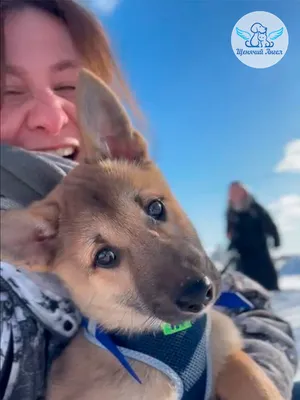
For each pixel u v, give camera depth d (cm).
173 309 21
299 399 29
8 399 21
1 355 21
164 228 23
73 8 28
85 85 24
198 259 23
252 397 23
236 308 28
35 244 23
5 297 22
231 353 25
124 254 22
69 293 23
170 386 23
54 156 25
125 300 23
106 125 25
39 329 22
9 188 23
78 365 23
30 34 26
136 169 24
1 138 25
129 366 22
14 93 26
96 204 23
